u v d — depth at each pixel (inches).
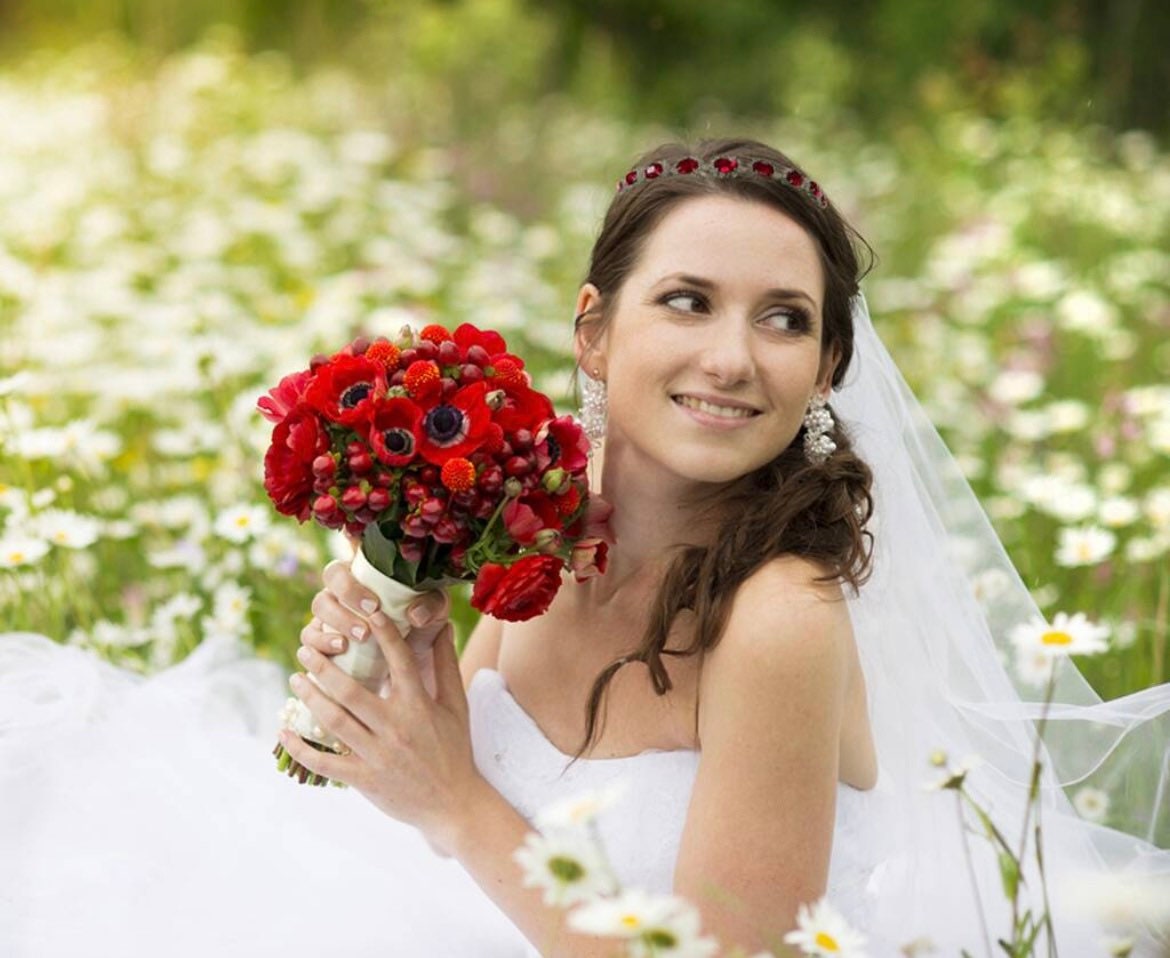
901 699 100.0
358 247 285.3
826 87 522.3
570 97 490.9
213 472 171.5
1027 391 198.1
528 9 577.0
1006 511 167.6
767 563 87.0
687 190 89.4
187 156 324.2
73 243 269.6
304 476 81.7
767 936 84.1
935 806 100.3
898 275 306.2
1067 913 98.3
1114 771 107.3
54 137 339.3
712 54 583.5
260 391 190.1
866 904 97.1
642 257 90.0
